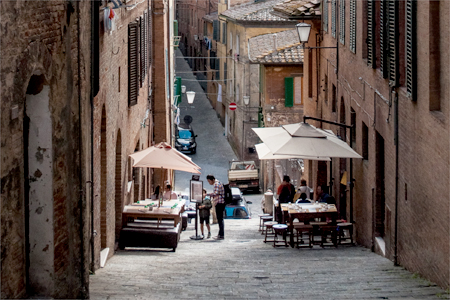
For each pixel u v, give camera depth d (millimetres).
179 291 15172
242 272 18203
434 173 15672
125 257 22016
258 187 54062
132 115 29562
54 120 12781
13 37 10422
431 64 15828
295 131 25391
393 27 19359
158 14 45250
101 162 20828
